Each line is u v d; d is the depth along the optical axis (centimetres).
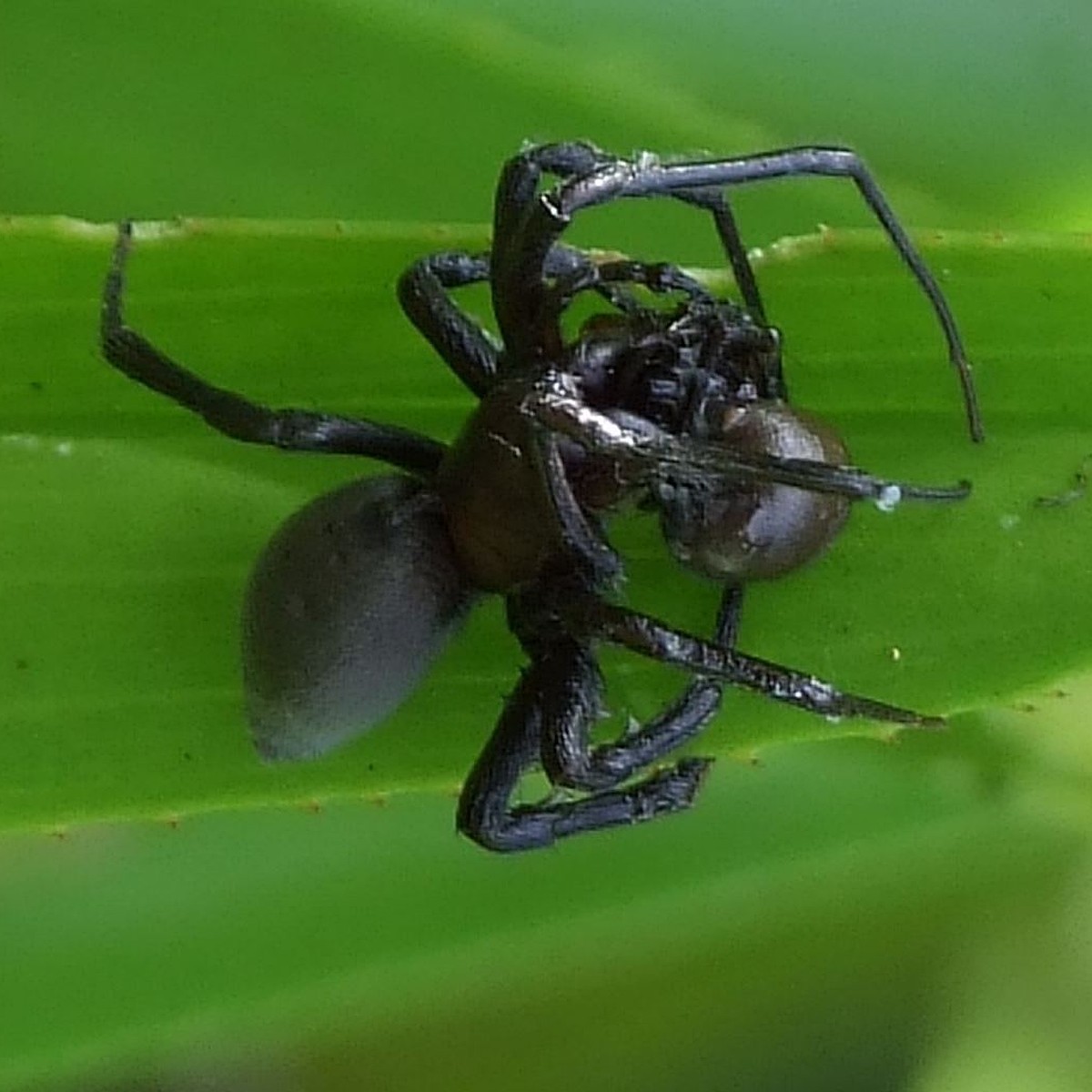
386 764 10
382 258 10
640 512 10
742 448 10
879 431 10
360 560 10
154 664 10
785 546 10
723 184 10
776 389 10
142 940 11
